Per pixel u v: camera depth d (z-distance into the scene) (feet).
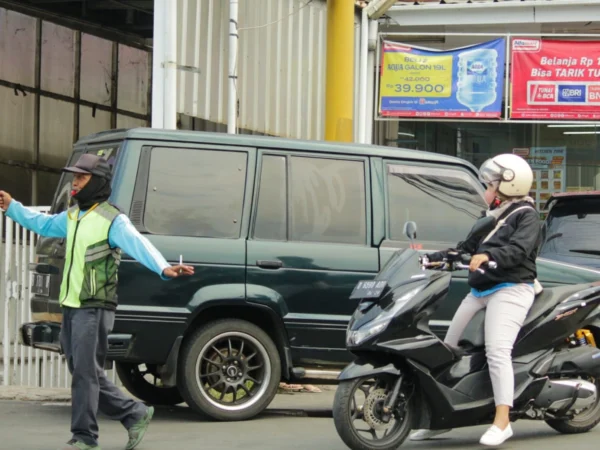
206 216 25.84
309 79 51.26
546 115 51.24
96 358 19.99
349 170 27.35
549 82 51.21
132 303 24.82
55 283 25.73
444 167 28.35
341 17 46.14
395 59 51.75
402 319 19.66
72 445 19.67
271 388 26.02
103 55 52.85
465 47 51.16
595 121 51.26
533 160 60.34
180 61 39.14
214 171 26.14
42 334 26.08
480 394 20.77
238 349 26.30
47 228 20.59
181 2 39.11
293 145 26.99
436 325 26.73
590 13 53.47
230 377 25.89
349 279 26.53
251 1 45.24
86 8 49.98
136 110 55.77
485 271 20.77
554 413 22.71
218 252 25.58
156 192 25.55
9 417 26.50
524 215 20.89
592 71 50.98
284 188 26.66
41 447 21.67
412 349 19.76
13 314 33.24
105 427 25.36
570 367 22.30
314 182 26.96
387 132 58.34
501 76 51.01
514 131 60.39
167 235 25.36
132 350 24.88
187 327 25.26
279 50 48.14
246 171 26.37
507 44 51.39
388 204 27.45
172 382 25.08
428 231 27.71
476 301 21.33
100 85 52.70
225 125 45.52
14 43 46.83
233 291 25.53
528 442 22.27
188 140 26.08
